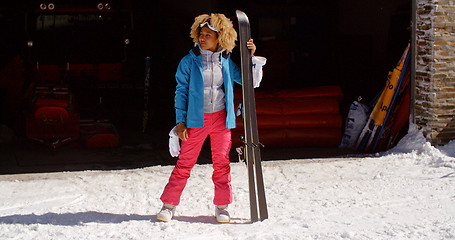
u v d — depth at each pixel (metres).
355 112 8.02
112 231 4.32
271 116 8.12
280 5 12.75
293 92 8.33
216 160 4.61
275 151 7.96
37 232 4.28
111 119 10.89
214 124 4.54
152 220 4.63
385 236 4.17
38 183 6.00
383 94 7.70
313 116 8.17
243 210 5.04
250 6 12.61
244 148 4.60
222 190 4.62
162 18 12.27
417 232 4.25
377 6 11.86
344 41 12.28
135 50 11.48
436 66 7.00
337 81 12.34
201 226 4.47
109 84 11.31
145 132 9.93
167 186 4.64
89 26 11.24
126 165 7.43
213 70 4.44
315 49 13.20
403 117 7.71
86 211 4.99
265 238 4.15
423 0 7.06
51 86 8.60
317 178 6.17
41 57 10.73
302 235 4.19
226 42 4.39
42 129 8.34
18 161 7.68
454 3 6.97
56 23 11.06
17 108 9.98
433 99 7.02
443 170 6.26
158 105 11.47
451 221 4.55
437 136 7.10
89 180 6.11
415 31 7.23
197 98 4.43
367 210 4.93
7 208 5.15
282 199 5.36
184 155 4.59
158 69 11.77
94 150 8.41
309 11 12.91
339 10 12.80
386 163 6.70
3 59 12.21
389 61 11.52
